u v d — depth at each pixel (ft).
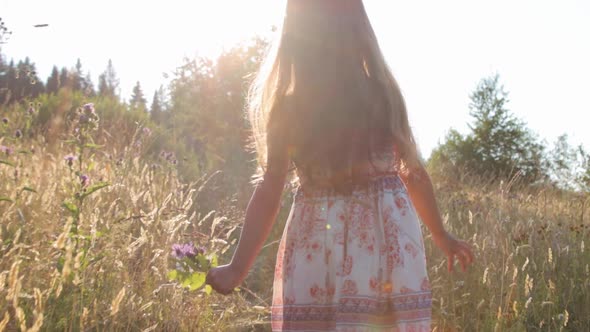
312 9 6.12
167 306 9.83
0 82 18.81
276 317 5.85
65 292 8.81
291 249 5.80
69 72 20.98
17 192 11.88
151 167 17.74
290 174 6.57
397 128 5.93
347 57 5.97
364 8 6.36
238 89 34.45
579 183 21.58
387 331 5.50
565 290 11.96
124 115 30.27
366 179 5.73
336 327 5.37
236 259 5.77
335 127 5.69
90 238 9.14
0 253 9.54
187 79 36.01
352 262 5.50
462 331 10.75
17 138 17.35
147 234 10.26
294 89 5.89
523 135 73.56
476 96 75.77
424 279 5.76
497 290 11.30
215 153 31.65
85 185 10.30
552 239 13.43
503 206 16.10
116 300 6.03
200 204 17.69
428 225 6.55
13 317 8.13
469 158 73.82
